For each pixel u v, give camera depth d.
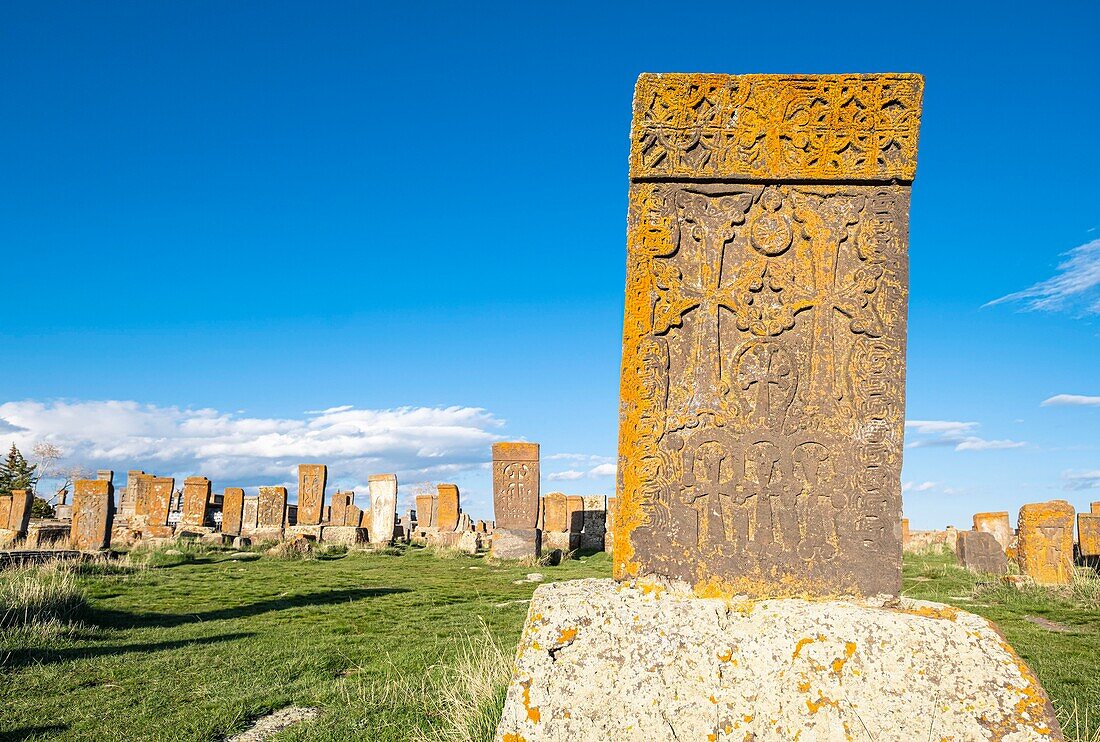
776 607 4.12
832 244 4.69
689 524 4.48
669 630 3.99
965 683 3.71
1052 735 3.55
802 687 3.78
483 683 5.75
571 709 3.78
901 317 4.62
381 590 13.92
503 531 20.69
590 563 20.48
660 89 4.76
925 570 17.55
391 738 5.17
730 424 4.56
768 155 4.72
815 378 4.61
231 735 5.48
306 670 7.29
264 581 15.23
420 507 35.28
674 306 4.64
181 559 20.02
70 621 9.52
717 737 3.68
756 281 4.67
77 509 21.77
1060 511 13.98
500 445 21.92
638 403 4.57
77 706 6.06
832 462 4.54
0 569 14.06
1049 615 10.51
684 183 4.74
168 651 8.14
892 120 4.70
